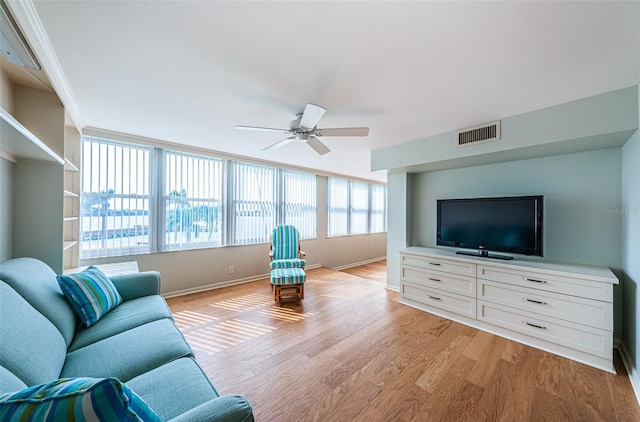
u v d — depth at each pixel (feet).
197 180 12.12
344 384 5.64
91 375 3.68
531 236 8.02
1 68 5.30
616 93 6.07
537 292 7.28
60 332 4.28
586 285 6.51
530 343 7.35
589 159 7.83
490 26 4.03
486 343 7.43
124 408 1.84
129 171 10.19
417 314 9.53
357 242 20.90
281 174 15.69
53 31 4.19
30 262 5.19
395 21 3.93
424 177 12.13
